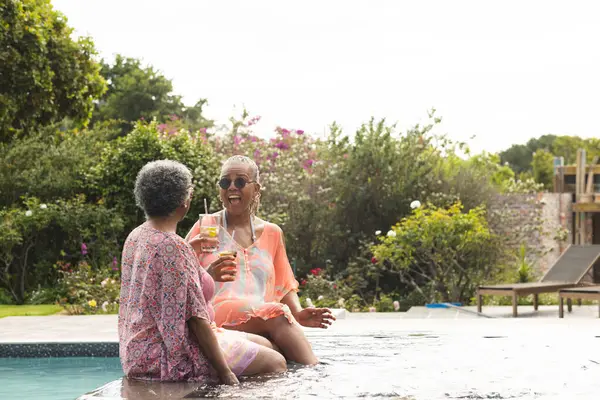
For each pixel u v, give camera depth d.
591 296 9.77
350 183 15.31
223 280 3.80
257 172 4.45
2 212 15.21
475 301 13.35
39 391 5.03
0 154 16.27
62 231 15.66
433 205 14.68
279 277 4.46
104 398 2.97
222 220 4.39
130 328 3.48
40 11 15.52
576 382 3.43
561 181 21.97
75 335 7.66
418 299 13.57
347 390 3.18
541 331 6.10
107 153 16.27
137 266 3.45
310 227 15.21
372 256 15.02
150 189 3.49
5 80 14.31
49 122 16.03
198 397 3.00
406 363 4.11
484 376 3.60
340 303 12.81
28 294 15.13
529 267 14.07
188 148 15.75
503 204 15.64
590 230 19.48
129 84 39.59
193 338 3.47
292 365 4.01
